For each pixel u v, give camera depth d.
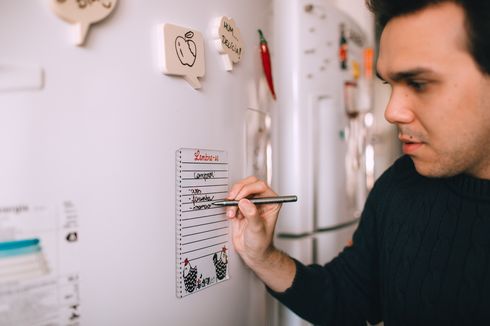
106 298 0.41
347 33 1.13
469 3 0.44
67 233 0.38
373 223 0.76
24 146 0.34
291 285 0.68
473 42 0.45
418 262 0.62
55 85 0.36
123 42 0.43
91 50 0.39
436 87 0.48
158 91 0.47
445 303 0.58
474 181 0.57
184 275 0.51
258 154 0.70
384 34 0.52
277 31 0.94
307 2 0.95
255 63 0.68
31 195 0.35
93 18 0.39
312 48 0.97
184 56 0.49
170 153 0.49
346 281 0.75
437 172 0.53
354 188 1.19
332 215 1.04
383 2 0.50
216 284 0.58
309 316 0.71
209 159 0.56
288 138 0.94
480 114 0.48
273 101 0.80
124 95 0.43
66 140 0.37
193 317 0.53
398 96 0.52
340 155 1.08
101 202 0.41
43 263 0.36
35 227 0.35
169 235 0.49
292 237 0.94
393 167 0.76
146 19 0.45
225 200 0.58
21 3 0.34
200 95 0.54
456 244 0.58
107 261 0.41
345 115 1.12
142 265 0.45
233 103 0.61
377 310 0.78
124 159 0.43
